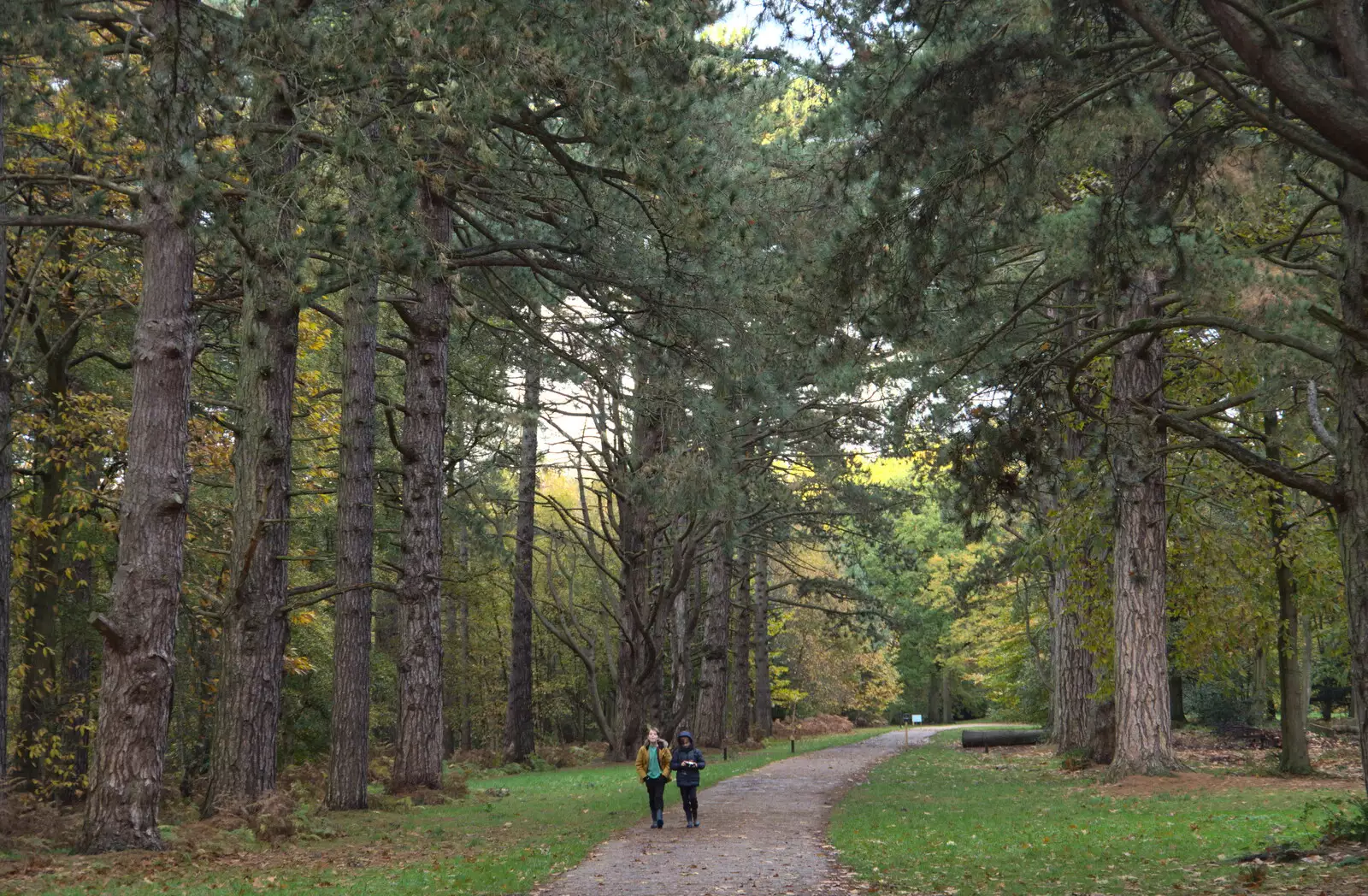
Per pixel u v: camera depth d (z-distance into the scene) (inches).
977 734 1429.6
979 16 381.1
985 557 1456.7
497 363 902.4
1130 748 756.6
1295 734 812.6
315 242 466.0
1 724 580.1
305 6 506.3
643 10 512.7
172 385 514.3
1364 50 281.6
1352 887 341.4
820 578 1761.8
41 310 613.9
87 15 474.3
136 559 502.0
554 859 482.3
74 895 379.2
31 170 622.2
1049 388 463.8
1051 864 443.2
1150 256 409.7
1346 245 362.9
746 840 553.9
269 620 637.3
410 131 479.8
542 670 2171.5
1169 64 364.8
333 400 964.0
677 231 545.6
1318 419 362.0
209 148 461.7
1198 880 386.9
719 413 700.0
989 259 472.7
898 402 930.7
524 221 735.7
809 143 666.2
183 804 815.7
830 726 2418.8
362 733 733.3
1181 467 823.1
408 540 826.2
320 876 437.4
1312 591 830.5
